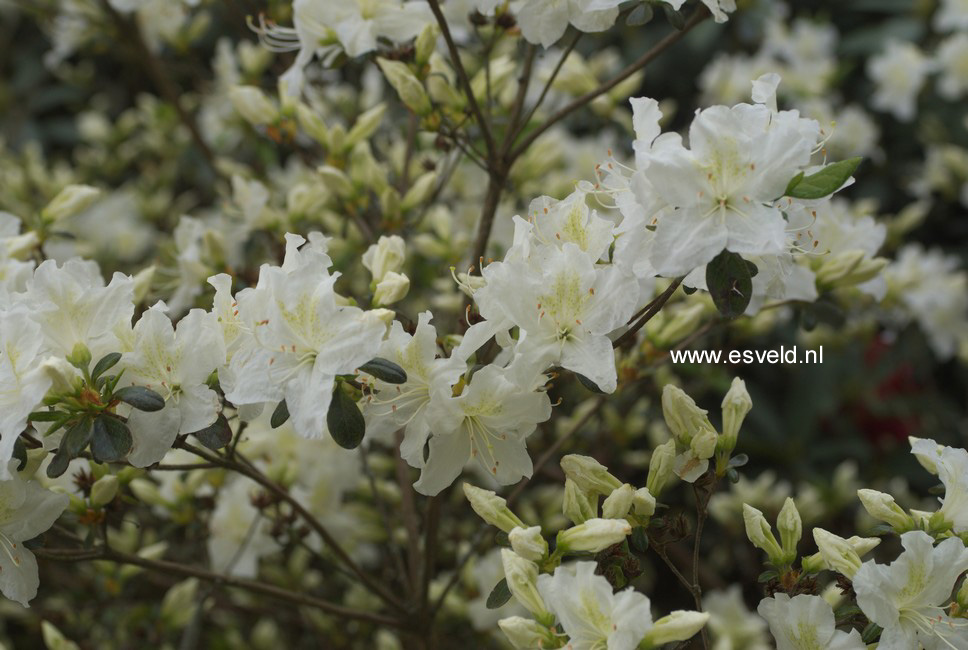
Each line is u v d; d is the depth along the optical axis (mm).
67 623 1287
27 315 972
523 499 1272
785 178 949
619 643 934
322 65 1134
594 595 941
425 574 1105
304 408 958
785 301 1141
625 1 1045
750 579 1428
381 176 1178
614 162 1014
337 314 960
